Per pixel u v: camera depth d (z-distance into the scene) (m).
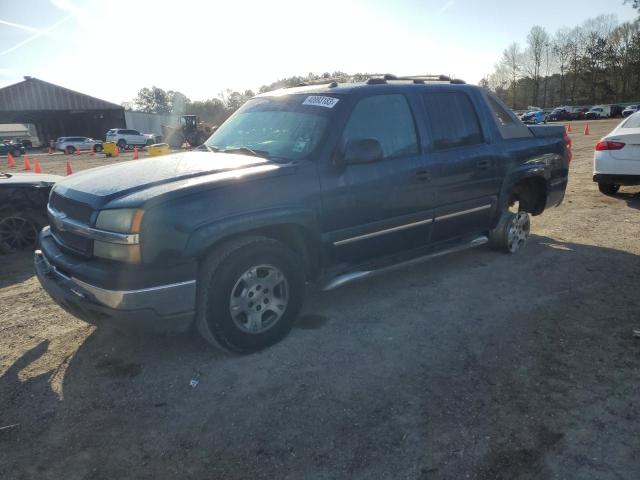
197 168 3.46
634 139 7.87
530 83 87.38
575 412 2.81
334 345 3.62
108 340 3.77
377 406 2.88
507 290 4.65
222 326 3.25
